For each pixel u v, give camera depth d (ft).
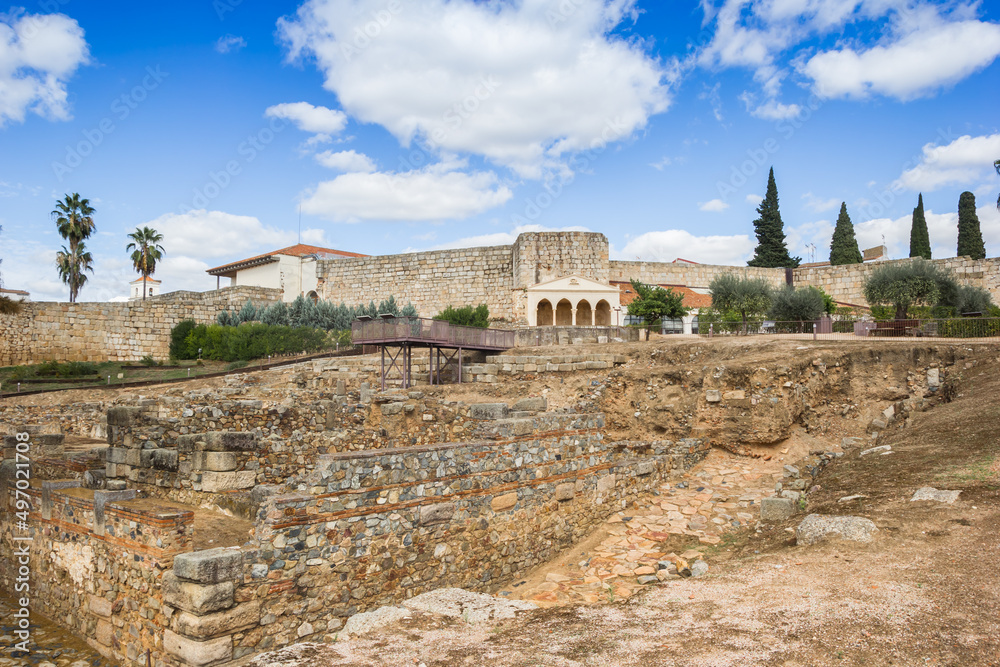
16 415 74.33
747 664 20.08
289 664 22.66
